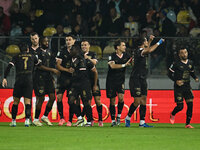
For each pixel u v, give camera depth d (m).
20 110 48.59
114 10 65.38
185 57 40.34
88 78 39.62
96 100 41.47
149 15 66.00
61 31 60.28
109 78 41.44
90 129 36.81
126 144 25.47
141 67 39.66
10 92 49.50
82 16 66.62
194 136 31.25
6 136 29.86
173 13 64.75
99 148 23.34
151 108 48.88
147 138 29.25
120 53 40.81
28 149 22.77
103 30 64.25
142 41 39.88
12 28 66.44
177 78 40.44
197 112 48.34
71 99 39.59
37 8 68.06
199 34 61.06
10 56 52.69
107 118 48.69
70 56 40.31
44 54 40.75
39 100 41.19
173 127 41.12
